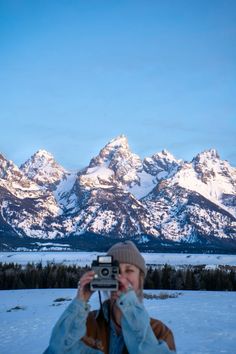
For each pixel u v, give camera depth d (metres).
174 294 40.28
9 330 19.69
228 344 15.71
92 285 3.14
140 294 3.51
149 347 2.99
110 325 3.33
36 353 14.62
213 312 25.83
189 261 195.25
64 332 3.11
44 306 30.34
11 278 51.50
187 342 16.14
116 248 3.52
